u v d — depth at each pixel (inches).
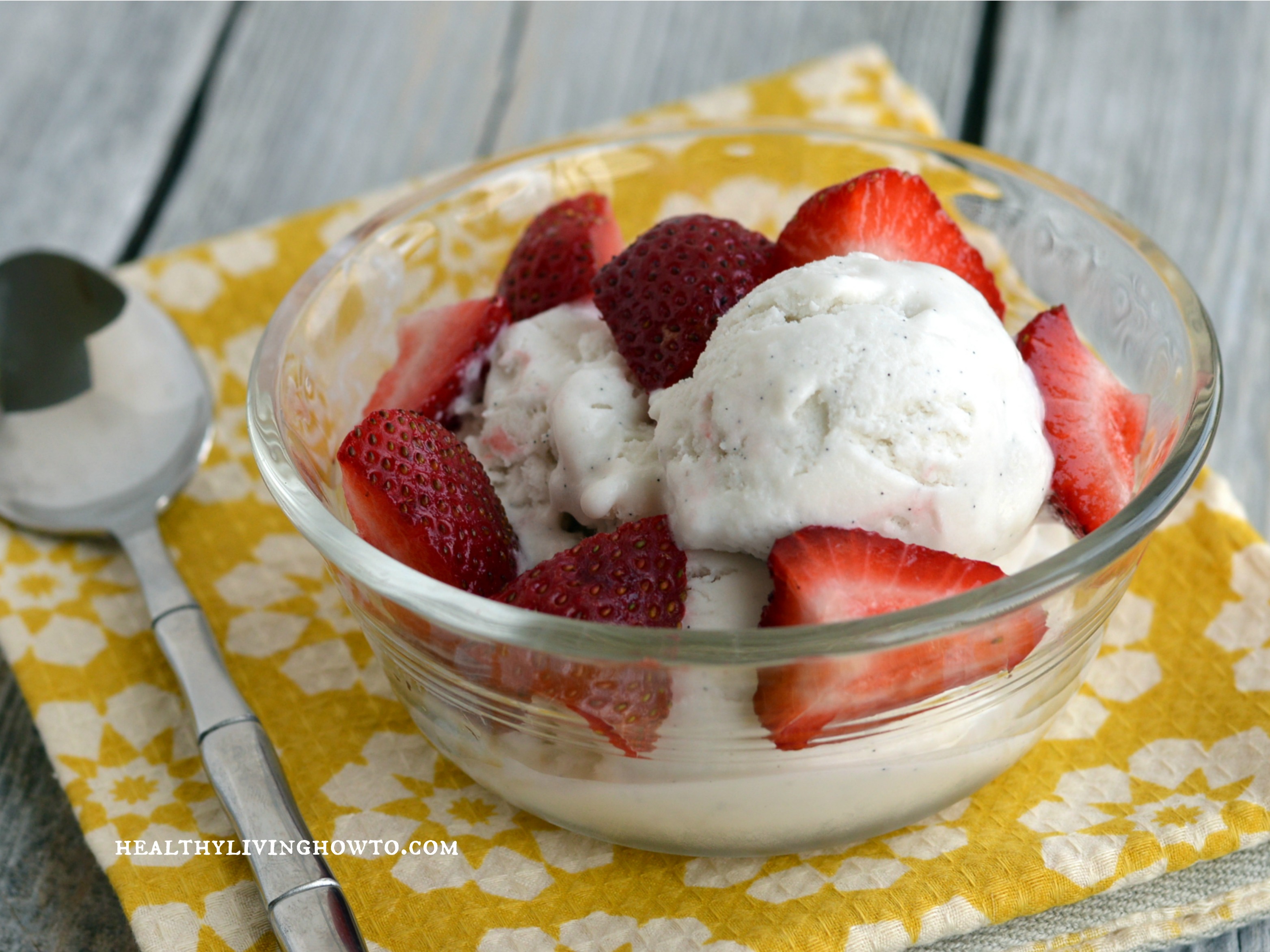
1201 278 14.5
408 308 11.6
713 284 10.4
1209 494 11.7
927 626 8.6
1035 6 17.8
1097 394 10.5
